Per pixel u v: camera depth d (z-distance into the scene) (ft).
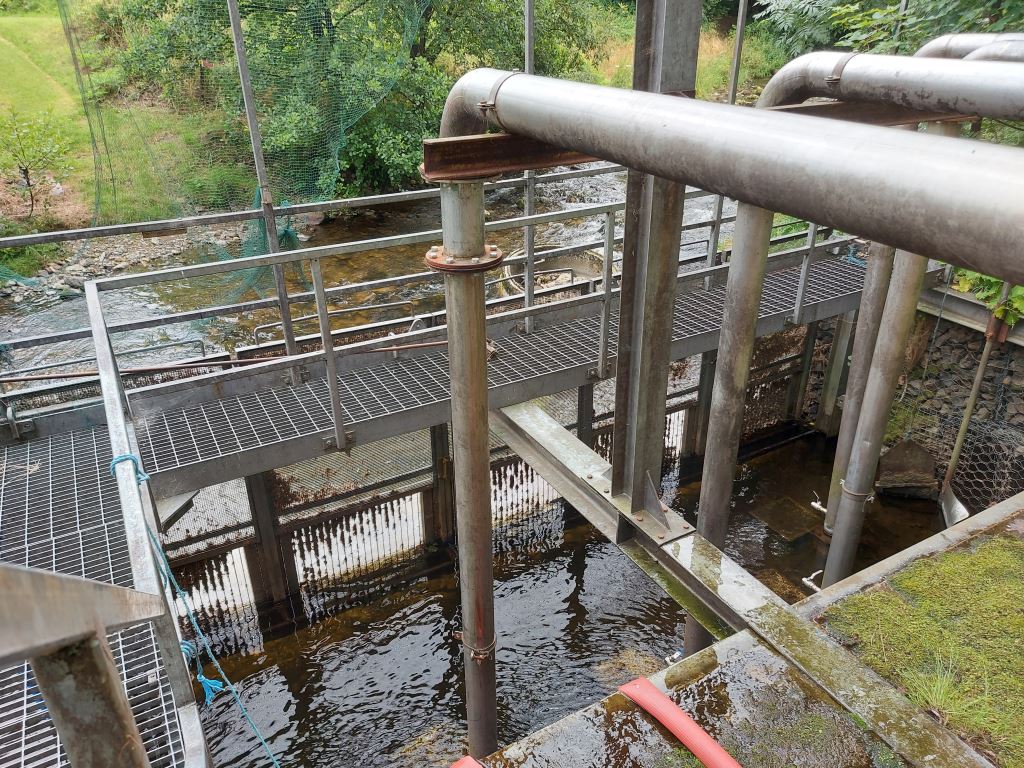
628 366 10.42
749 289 10.61
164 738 6.91
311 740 15.60
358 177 50.14
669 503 22.13
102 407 13.21
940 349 21.13
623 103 5.77
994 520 11.66
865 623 9.70
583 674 17.16
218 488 16.97
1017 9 17.88
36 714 7.22
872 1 27.68
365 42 28.81
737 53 16.85
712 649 9.09
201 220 13.64
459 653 17.63
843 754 7.79
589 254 36.32
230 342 32.07
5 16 50.93
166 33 26.63
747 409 24.27
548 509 21.49
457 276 8.91
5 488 11.34
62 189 44.50
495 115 7.59
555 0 50.75
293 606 18.13
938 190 3.19
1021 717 8.32
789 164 4.02
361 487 18.07
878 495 21.57
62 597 2.00
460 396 9.74
